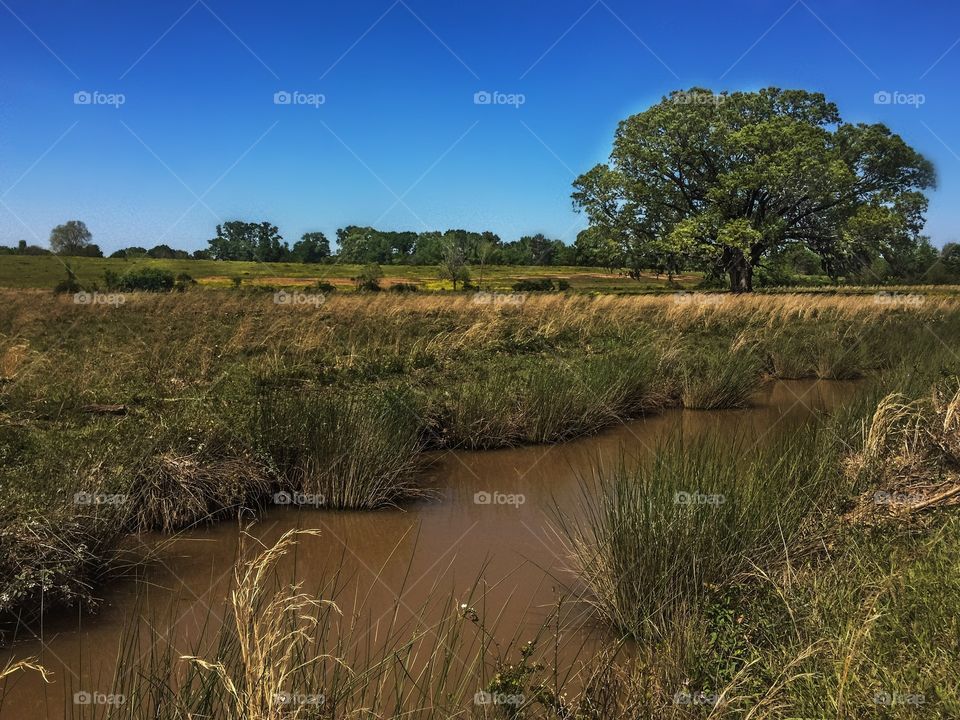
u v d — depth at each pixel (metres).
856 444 6.12
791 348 13.82
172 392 8.91
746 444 6.96
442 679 3.15
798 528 4.48
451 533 5.78
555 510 6.28
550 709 2.95
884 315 18.94
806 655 2.79
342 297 22.30
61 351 12.09
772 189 36.19
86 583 4.59
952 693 2.55
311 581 4.82
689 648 3.23
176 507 5.75
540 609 4.41
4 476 5.30
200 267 48.62
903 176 39.09
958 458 5.35
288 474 6.51
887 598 3.38
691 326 17.83
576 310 18.59
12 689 3.49
